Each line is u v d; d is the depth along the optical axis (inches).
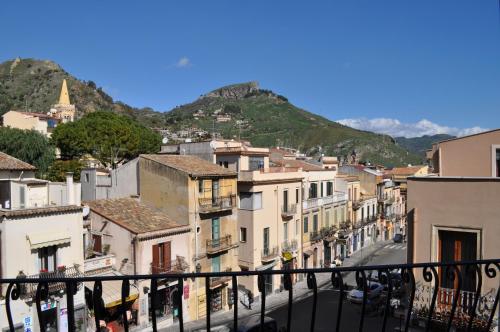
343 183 2117.4
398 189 2987.2
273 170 1571.1
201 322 1178.6
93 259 1026.7
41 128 3093.0
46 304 893.2
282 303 1291.8
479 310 474.0
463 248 509.0
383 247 2443.4
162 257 1143.6
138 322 1058.1
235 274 175.0
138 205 1259.2
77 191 984.9
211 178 1307.8
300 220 1705.2
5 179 977.5
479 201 488.7
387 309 186.2
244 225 1443.2
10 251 847.1
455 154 661.3
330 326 1009.5
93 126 2266.2
